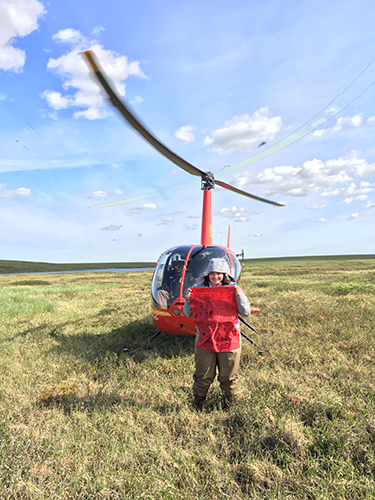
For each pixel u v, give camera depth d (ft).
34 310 30.83
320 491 6.50
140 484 6.81
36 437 8.55
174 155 14.15
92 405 10.71
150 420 9.50
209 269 10.53
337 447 7.91
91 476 7.16
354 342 16.56
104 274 134.72
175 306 15.20
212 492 6.63
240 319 18.25
